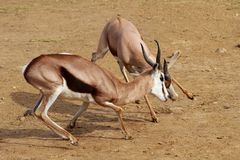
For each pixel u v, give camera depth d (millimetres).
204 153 32188
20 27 65250
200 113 38656
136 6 71688
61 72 32375
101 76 33094
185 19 65688
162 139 34344
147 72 35219
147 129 36125
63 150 32969
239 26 63750
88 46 57406
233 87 43969
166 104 40906
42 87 32438
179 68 49594
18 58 53406
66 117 38656
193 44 57500
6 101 41625
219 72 48188
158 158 31547
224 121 37000
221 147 32938
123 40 40000
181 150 32625
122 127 34250
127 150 32812
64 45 57938
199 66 50125
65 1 76375
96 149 33000
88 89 32844
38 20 67688
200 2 72375
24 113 38562
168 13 67938
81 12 70250
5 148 33375
